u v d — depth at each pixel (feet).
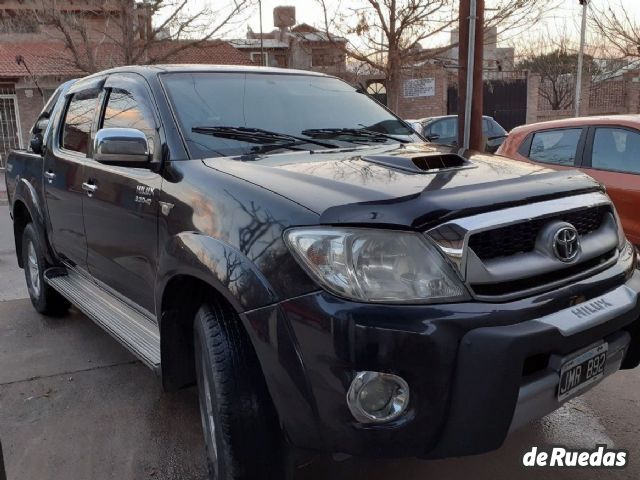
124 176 10.57
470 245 6.89
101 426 10.90
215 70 11.77
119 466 9.70
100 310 12.44
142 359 9.83
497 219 7.04
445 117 45.78
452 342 6.52
